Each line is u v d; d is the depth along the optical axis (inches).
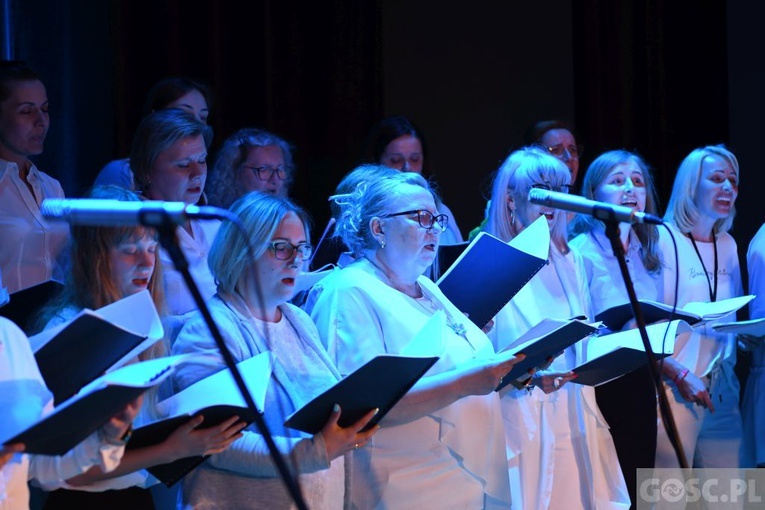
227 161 232.1
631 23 329.1
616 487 216.8
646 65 329.1
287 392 158.1
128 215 119.6
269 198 164.9
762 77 332.2
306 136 291.1
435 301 185.8
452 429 177.6
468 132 330.0
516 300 209.8
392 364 142.3
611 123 326.6
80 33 256.7
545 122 281.1
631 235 246.5
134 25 262.8
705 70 332.5
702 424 250.5
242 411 134.9
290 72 288.8
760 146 331.6
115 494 152.4
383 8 323.3
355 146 296.7
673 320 218.5
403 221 179.8
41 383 122.7
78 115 256.5
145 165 195.3
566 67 334.6
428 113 327.3
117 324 125.6
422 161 259.6
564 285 214.8
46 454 118.3
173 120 197.3
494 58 333.1
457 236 264.1
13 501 121.0
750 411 260.5
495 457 184.1
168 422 132.4
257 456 147.2
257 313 163.0
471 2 331.9
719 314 224.8
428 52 327.9
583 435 211.2
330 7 293.7
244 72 282.0
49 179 220.1
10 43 249.0
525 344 172.9
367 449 173.3
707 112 332.8
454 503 177.5
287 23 288.5
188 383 150.9
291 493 123.2
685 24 331.9
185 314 170.4
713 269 257.0
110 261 145.6
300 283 183.9
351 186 201.0
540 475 201.8
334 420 147.6
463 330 184.4
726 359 253.1
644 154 329.1
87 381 129.0
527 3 335.0
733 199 257.1
